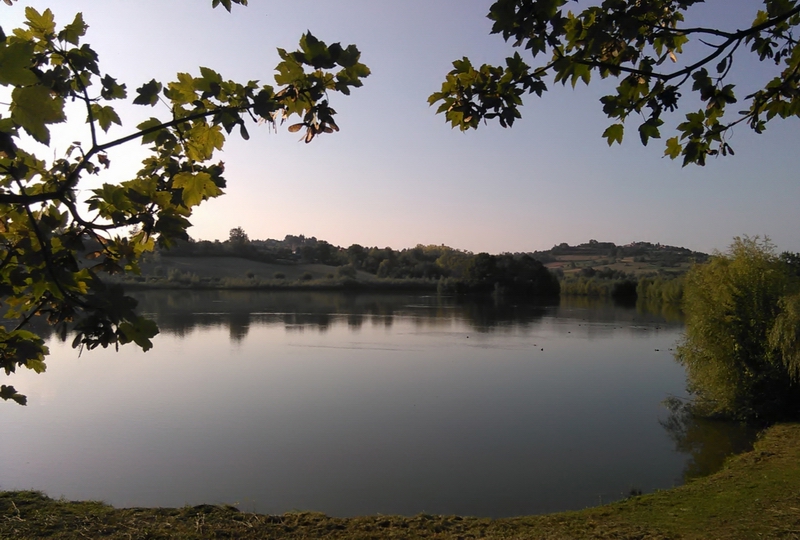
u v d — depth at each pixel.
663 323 49.22
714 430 17.52
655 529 8.77
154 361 30.31
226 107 2.57
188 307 60.19
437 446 16.41
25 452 15.77
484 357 31.80
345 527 8.80
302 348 34.72
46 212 2.66
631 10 3.23
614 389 23.95
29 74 1.70
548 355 32.50
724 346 18.17
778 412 17.36
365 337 39.81
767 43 3.77
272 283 87.12
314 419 19.19
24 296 2.64
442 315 56.38
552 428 18.17
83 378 25.88
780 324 16.62
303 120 2.71
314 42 2.45
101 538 7.77
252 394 22.77
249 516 9.03
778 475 11.37
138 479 13.70
